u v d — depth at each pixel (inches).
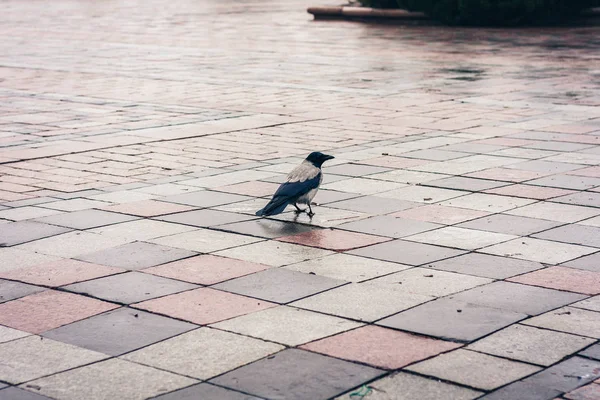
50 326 246.5
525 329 242.8
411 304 261.3
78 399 203.2
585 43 1115.3
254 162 460.1
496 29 1318.9
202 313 254.7
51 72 838.5
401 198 386.0
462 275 287.3
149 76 812.6
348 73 837.2
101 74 825.5
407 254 309.1
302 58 962.7
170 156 475.2
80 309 258.7
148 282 281.3
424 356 225.1
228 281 281.6
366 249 314.8
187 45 1103.0
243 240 326.0
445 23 1379.2
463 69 865.5
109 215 360.2
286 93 709.3
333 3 1903.3
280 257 306.2
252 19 1519.4
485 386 208.4
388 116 601.0
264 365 220.1
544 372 216.2
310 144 507.2
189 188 405.1
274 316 251.9
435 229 339.3
